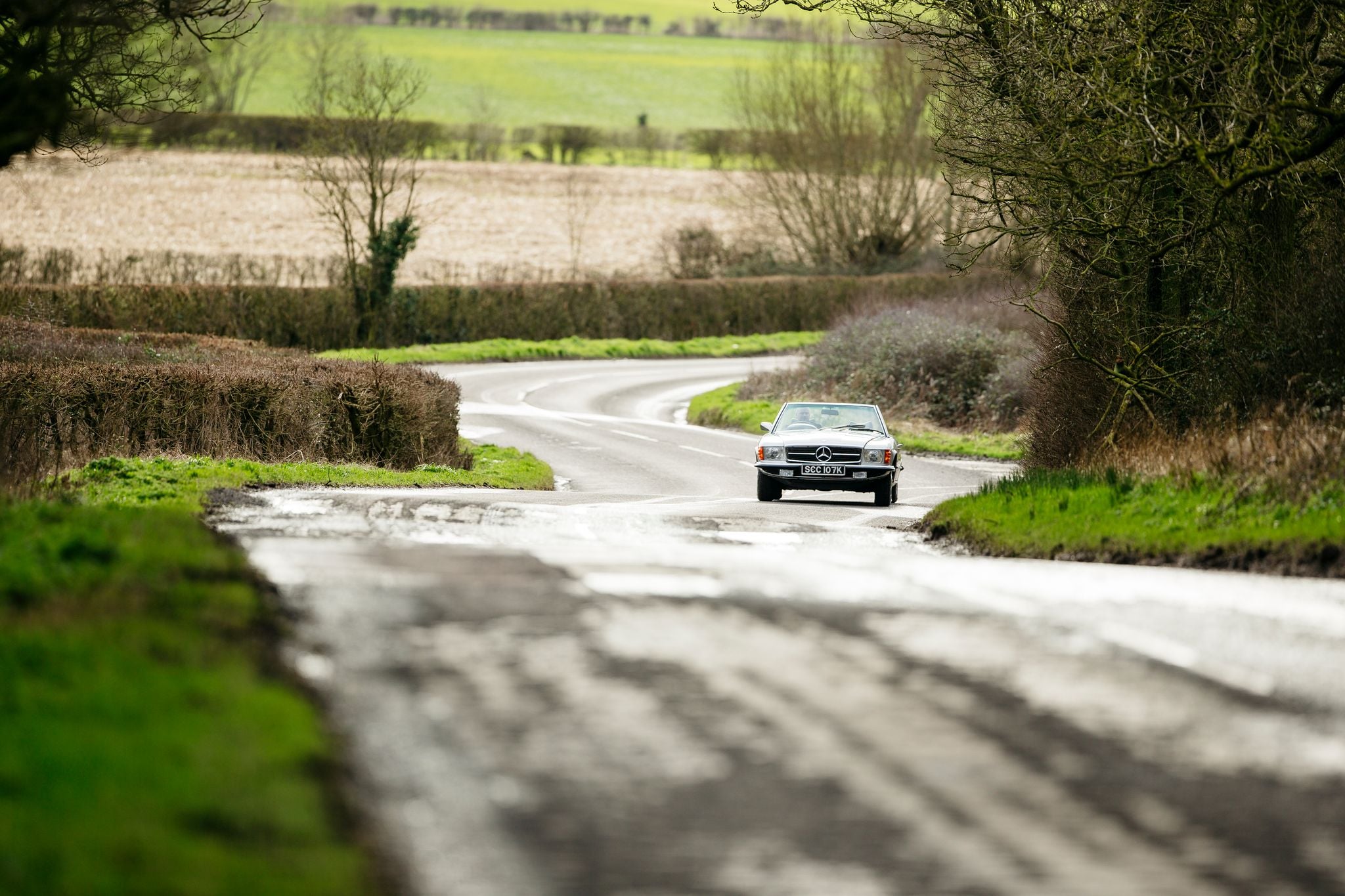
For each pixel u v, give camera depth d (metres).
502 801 23.95
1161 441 74.62
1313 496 55.78
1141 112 65.94
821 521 71.50
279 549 47.97
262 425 91.94
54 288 182.38
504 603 39.78
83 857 18.27
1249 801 25.05
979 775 26.16
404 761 25.64
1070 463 92.50
